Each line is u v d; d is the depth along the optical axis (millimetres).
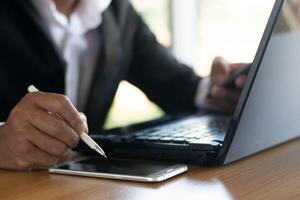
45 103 665
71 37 1329
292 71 675
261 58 577
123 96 1572
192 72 1382
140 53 1494
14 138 668
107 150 708
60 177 613
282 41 618
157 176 557
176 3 2039
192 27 2025
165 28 2041
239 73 1133
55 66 1213
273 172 577
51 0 1306
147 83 1474
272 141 694
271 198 474
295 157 651
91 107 1316
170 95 1386
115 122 1501
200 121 875
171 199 490
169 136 710
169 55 1507
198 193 505
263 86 608
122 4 1485
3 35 1206
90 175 601
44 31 1216
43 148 661
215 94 1142
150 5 1989
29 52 1216
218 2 1926
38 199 524
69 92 1294
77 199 513
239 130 600
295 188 505
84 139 660
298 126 752
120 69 1412
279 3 583
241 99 585
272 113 662
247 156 661
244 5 1829
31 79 1212
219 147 609
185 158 629
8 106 1170
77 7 1359
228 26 1897
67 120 658
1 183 610
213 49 1952
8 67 1206
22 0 1231
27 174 653
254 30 1798
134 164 640
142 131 799
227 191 507
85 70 1347
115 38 1406
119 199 501
